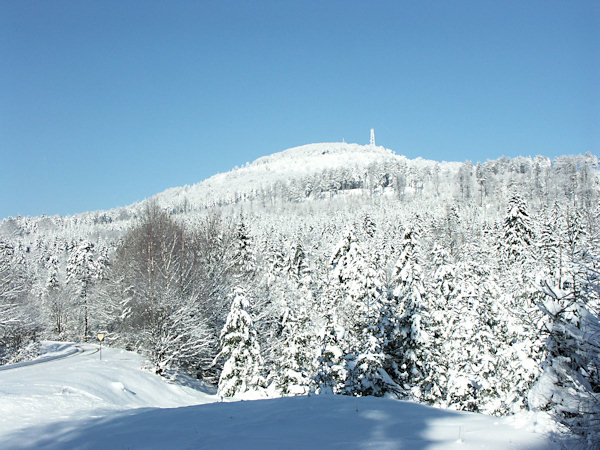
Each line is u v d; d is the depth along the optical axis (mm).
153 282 32688
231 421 11469
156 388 27344
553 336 9594
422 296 26266
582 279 9695
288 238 89688
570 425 8070
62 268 97438
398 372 24297
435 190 175375
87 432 12148
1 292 40625
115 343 42750
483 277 31609
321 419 10852
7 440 12188
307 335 23109
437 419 10359
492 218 96062
